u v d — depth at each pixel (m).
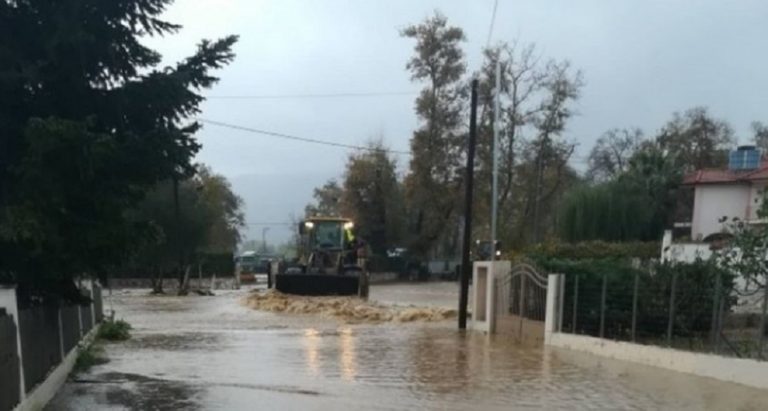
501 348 17.08
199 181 75.19
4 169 9.84
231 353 15.55
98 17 10.11
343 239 38.16
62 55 9.95
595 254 35.75
